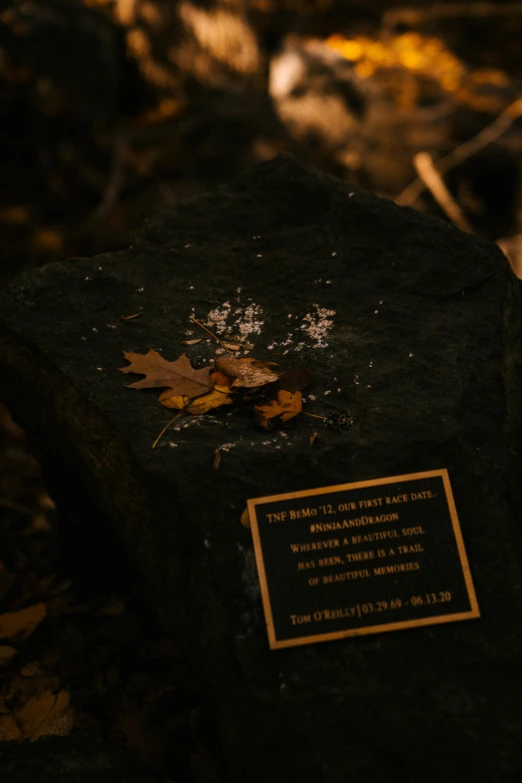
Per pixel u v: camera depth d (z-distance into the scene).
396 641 0.94
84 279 1.15
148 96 2.31
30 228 1.96
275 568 0.96
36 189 2.02
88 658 1.13
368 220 1.19
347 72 2.53
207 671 0.96
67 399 1.07
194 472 0.98
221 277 1.16
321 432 1.01
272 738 0.92
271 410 1.02
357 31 2.99
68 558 1.24
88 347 1.09
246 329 1.12
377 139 2.40
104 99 2.15
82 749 1.00
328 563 0.96
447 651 0.94
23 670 1.12
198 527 0.97
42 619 1.17
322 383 1.06
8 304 1.12
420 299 1.13
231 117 2.24
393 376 1.06
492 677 0.93
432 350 1.08
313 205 1.21
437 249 1.17
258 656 0.94
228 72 2.41
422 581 0.96
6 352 1.11
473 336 1.09
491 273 1.15
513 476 1.04
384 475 0.98
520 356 1.16
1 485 1.49
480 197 2.40
